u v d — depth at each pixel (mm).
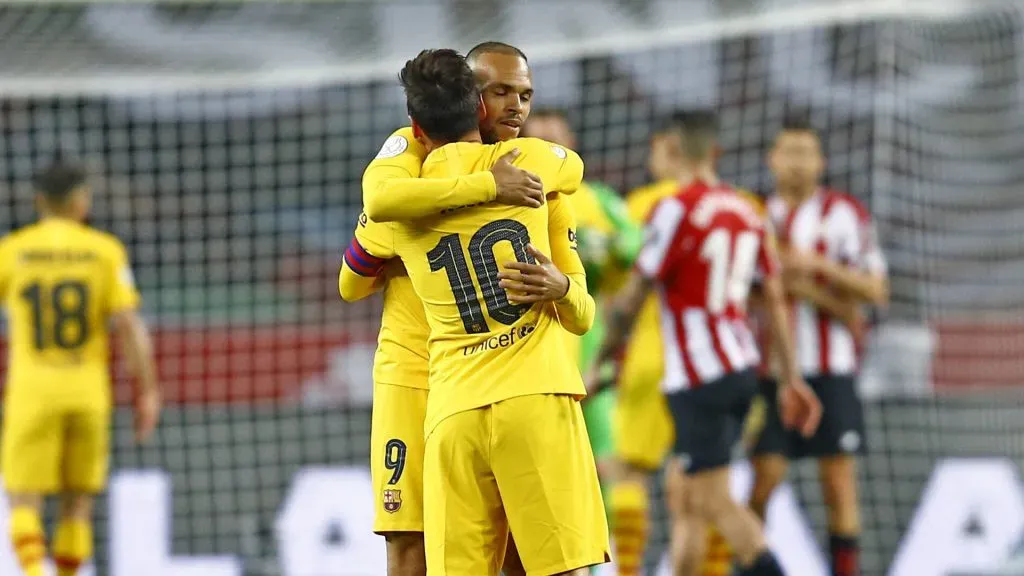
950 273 41219
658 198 26844
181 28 34094
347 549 32375
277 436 39438
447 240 14297
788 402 24406
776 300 24375
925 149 41781
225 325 43625
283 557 32438
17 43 33531
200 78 35031
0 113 43406
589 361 25922
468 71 14648
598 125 46250
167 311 43688
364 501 32562
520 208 14328
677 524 24344
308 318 44656
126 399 40219
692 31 33438
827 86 43500
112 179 44688
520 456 14141
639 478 26172
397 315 15328
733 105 45250
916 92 41969
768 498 26438
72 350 27750
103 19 33625
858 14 32500
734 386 23531
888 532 35281
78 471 27828
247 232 46156
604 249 24594
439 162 14312
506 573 16125
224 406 40250
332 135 47750
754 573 23000
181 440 38938
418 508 15070
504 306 14219
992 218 41500
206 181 45688
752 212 24234
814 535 35469
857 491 36438
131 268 44469
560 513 14180
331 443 39562
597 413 25156
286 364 42781
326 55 34875
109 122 44781
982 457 36656
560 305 14367
